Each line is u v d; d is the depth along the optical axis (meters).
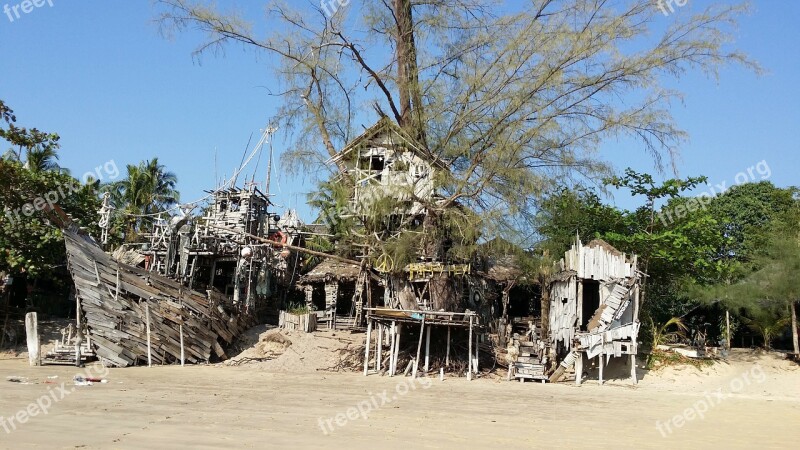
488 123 26.53
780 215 37.59
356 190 28.28
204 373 25.47
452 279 28.86
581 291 27.25
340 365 28.28
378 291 36.22
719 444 14.62
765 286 30.17
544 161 26.75
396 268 27.89
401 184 27.12
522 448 13.22
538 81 25.84
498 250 27.14
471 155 27.47
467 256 26.92
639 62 25.34
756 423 17.91
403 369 27.34
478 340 28.58
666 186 31.77
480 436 14.39
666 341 30.91
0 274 32.84
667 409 19.95
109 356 26.17
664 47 25.05
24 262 29.81
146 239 38.28
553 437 14.66
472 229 26.20
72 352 26.59
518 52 26.44
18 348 30.05
